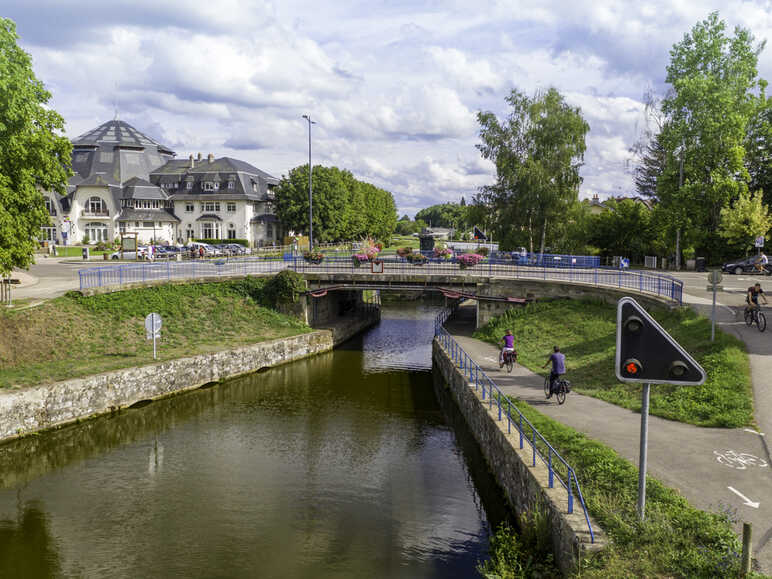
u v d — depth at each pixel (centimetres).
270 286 3784
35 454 1991
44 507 1616
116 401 2411
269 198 9206
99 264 5212
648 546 882
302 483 1772
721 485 1083
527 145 5462
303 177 7800
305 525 1511
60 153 2691
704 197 4781
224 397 2688
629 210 5750
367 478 1806
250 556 1366
